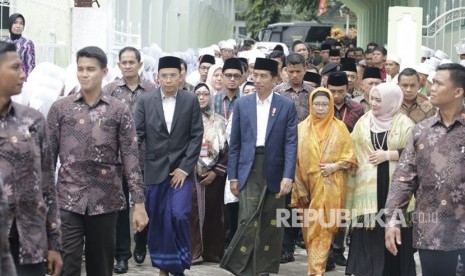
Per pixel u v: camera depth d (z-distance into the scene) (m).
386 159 8.98
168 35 27.06
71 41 14.91
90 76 7.25
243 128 9.38
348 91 12.87
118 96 10.37
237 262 9.31
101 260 7.51
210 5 37.91
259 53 15.96
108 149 7.36
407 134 8.98
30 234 5.89
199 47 33.69
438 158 6.73
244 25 59.91
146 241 10.41
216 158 10.48
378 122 9.10
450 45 20.97
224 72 11.10
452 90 6.68
